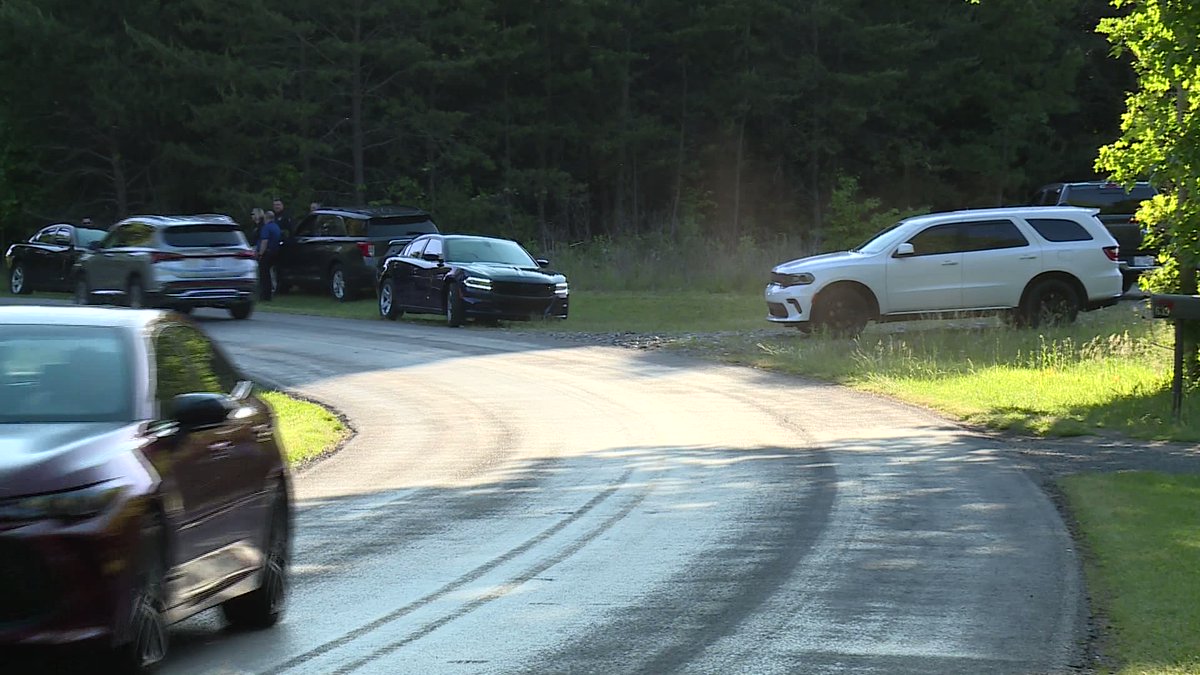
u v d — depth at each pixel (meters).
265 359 84.31
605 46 191.25
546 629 26.38
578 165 199.50
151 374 24.41
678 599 28.81
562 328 103.00
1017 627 26.17
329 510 40.53
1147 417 56.50
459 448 53.28
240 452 26.00
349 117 180.88
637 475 45.75
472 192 187.50
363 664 23.97
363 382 74.19
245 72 166.50
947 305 89.62
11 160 183.50
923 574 30.83
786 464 47.44
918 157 196.25
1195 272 63.31
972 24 195.00
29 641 20.34
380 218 127.75
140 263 104.75
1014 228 90.25
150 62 175.38
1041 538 34.66
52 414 23.22
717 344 89.62
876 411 61.72
